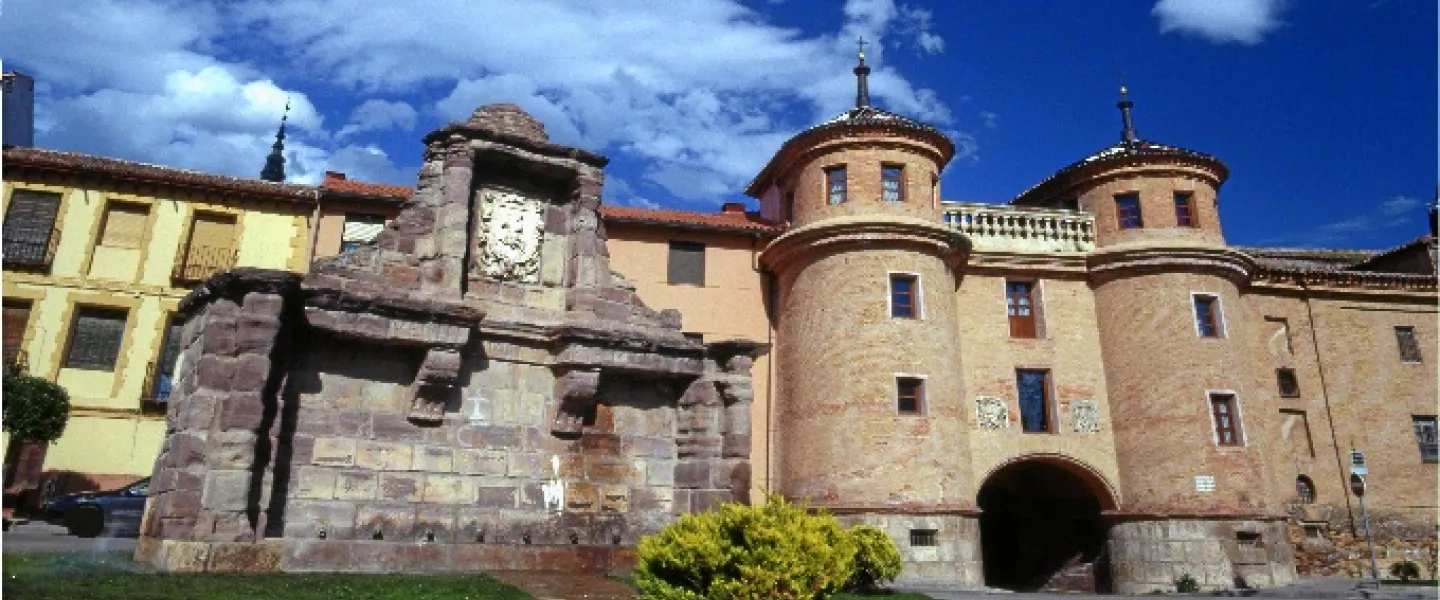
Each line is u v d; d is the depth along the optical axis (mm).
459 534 16469
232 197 30859
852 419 27266
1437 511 32875
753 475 29500
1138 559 28688
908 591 21453
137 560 14492
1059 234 32250
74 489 27484
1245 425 29172
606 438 18422
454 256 17172
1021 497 33781
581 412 18031
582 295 18359
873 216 29062
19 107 33000
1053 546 32312
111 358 29344
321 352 16078
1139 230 31328
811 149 31031
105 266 29781
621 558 17344
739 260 31984
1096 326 31578
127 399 28859
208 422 14164
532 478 17422
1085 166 33031
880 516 26109
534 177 19125
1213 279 30594
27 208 29859
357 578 13945
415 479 16344
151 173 30344
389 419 16422
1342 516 32344
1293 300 34562
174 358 29672
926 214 29766
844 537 12633
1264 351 33469
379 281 16531
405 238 17078
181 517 13695
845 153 30453
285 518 15117
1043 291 31656
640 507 18328
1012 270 31500
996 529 34406
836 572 11594
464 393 17156
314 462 15570
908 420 27094
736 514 11602
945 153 31375
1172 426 29031
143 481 23391
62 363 28750
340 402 16062
